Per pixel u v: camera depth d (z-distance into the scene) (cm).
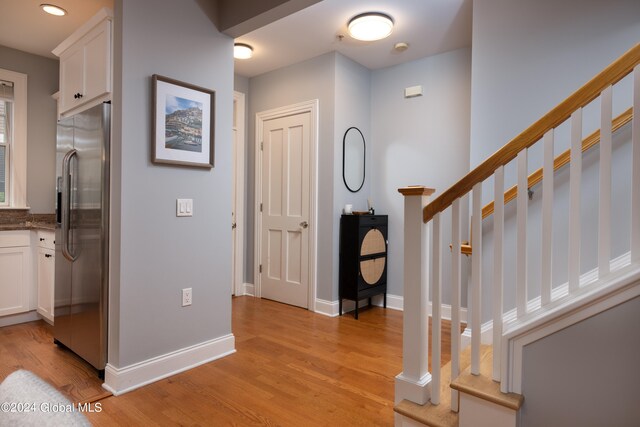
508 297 224
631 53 127
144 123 220
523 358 145
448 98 364
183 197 241
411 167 387
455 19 302
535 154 241
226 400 205
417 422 159
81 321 239
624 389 128
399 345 290
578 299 134
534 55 250
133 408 195
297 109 397
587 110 225
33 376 71
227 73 266
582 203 206
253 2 238
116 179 213
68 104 265
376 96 413
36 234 329
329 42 347
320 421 187
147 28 220
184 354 242
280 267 416
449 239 349
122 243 210
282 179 414
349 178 388
